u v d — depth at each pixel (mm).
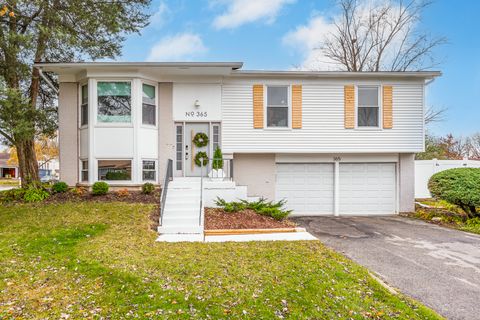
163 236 7746
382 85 12531
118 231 7574
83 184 11328
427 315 3979
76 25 12062
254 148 12297
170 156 11938
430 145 25859
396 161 13008
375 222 10883
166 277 4883
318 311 3961
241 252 6328
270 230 8477
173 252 6254
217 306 4004
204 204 10703
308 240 7535
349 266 5652
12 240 6824
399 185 12977
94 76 11125
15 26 11133
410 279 5289
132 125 11164
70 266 5363
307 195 12945
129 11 13086
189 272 5105
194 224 8523
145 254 6062
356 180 13031
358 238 8305
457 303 4414
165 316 3742
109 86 11242
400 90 12586
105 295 4297
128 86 11266
